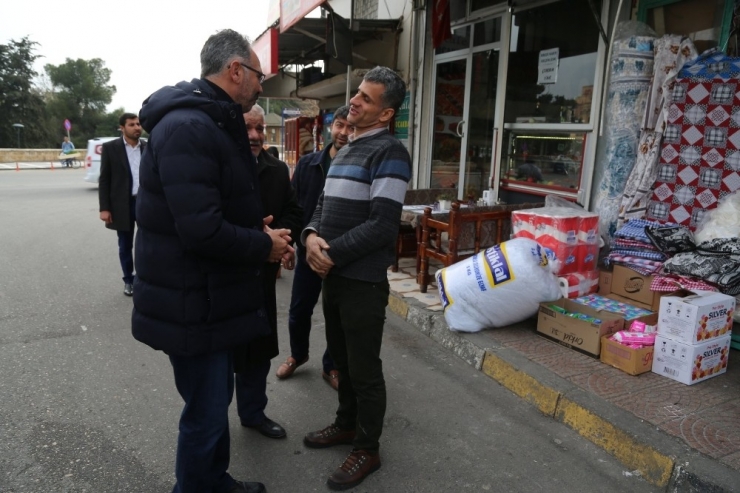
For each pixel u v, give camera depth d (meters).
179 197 1.71
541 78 5.70
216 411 2.04
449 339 3.96
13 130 50.12
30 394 3.20
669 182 4.29
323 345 4.10
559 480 2.47
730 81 3.88
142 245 1.90
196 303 1.86
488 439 2.81
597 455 2.66
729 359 3.43
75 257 6.96
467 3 6.72
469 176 7.00
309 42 9.99
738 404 2.86
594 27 5.03
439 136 7.59
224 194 1.87
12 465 2.49
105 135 71.25
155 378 3.45
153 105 1.83
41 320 4.51
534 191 5.85
